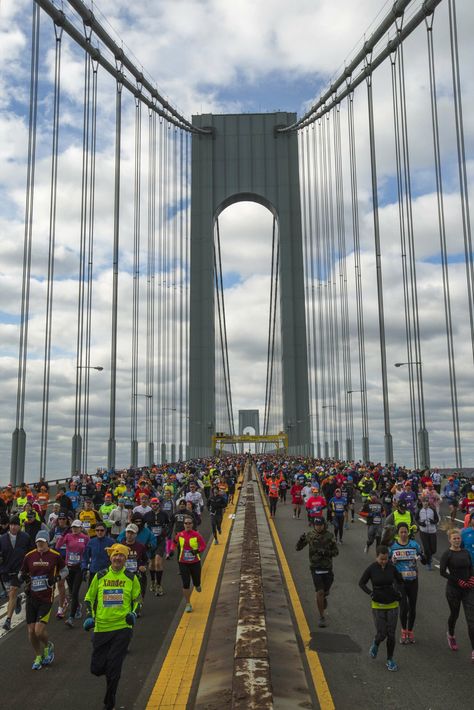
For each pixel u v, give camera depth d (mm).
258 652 5227
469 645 7137
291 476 34719
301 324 106750
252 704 4215
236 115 111938
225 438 98500
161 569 10148
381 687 5809
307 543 8352
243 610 6535
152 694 5727
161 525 10422
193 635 7602
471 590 6727
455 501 19766
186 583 8875
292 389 104500
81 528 8852
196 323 105062
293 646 6977
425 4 38531
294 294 107500
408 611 7590
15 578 8500
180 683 5980
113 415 45438
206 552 14414
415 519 12492
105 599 5672
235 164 110812
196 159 110375
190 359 103562
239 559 12883
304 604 9086
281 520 21078
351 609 8805
